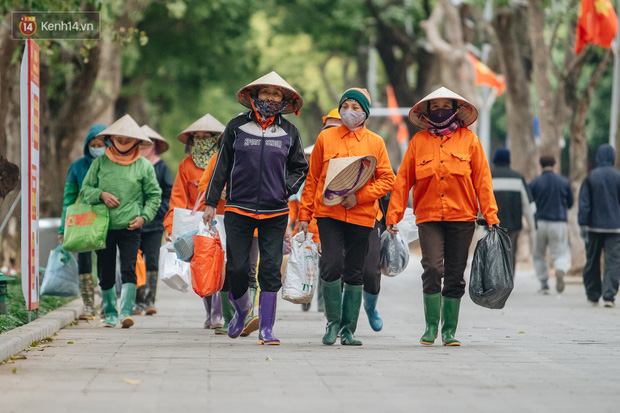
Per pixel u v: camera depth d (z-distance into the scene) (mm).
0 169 17828
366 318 18547
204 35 50656
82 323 17094
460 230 13320
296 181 13125
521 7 44438
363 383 10062
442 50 44906
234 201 12984
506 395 9445
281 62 72750
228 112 64000
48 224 23562
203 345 13398
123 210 15719
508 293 13250
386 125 73125
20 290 20094
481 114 53406
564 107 37312
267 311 13430
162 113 59312
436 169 13164
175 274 15555
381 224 14586
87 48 22234
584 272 22141
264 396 9250
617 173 21672
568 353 12859
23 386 9750
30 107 14625
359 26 56938
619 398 9352
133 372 10727
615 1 39469
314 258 13680
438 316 13695
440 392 9570
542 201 25438
